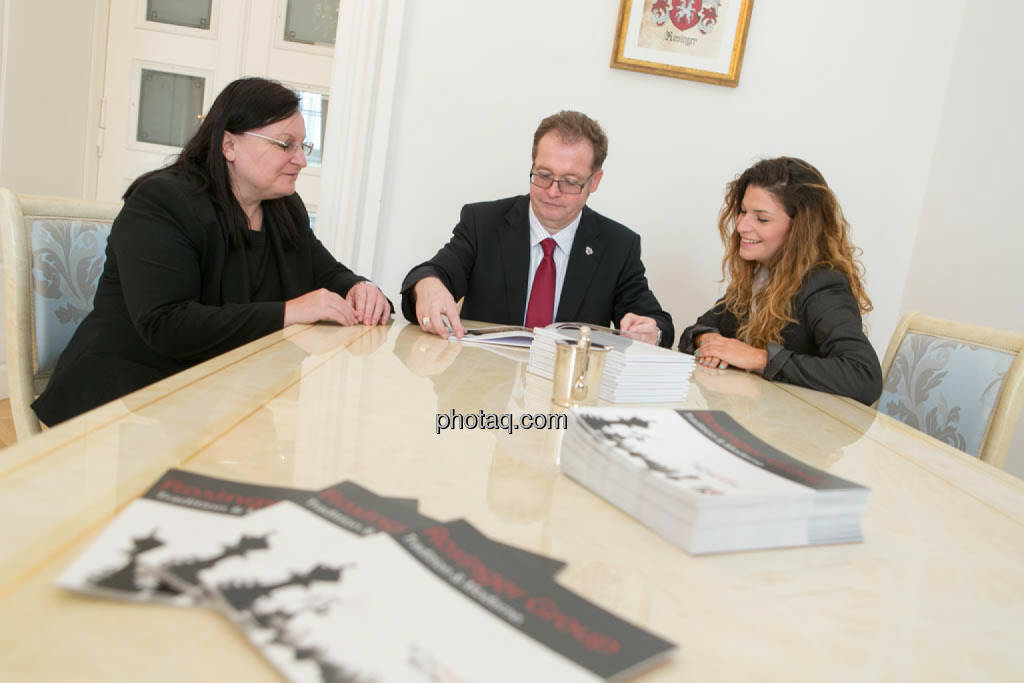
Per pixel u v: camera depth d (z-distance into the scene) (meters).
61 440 0.71
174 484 0.62
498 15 2.89
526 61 2.92
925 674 0.52
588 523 0.70
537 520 0.68
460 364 1.39
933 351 1.91
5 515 0.54
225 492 0.62
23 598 0.45
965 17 2.96
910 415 1.93
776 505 0.69
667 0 2.87
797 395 1.60
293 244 1.97
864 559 0.71
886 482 0.99
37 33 2.99
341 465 0.74
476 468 0.80
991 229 2.69
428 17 2.88
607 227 2.26
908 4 2.95
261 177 1.76
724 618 0.56
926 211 3.05
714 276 3.09
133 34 3.38
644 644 0.48
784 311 1.95
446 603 0.49
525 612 0.50
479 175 2.98
